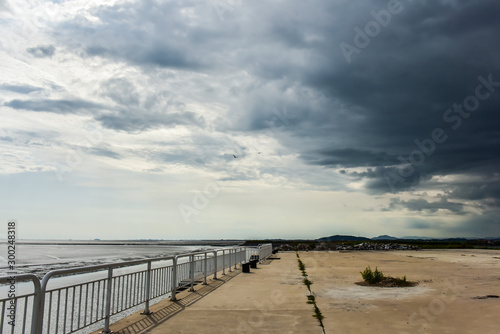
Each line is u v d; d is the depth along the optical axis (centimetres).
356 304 836
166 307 799
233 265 1878
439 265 1928
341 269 1717
